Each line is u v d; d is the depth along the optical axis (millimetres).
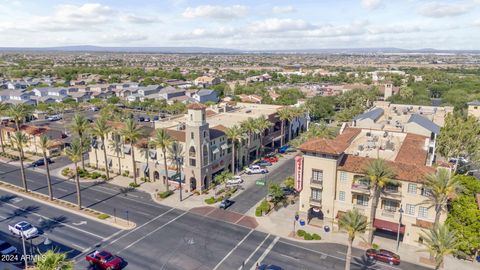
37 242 57844
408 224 57125
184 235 60875
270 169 97250
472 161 86938
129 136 81125
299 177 63562
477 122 94250
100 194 79250
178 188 82875
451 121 90625
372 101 170625
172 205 73500
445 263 52781
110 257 51531
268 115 112750
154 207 72500
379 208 58906
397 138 79000
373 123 89750
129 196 78250
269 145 121375
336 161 59938
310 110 152500
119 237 60000
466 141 86188
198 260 53312
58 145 110062
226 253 55312
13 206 72438
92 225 64312
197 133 77562
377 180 54062
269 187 75000
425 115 109312
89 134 90812
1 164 100312
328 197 61906
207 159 81625
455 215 55250
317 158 61438
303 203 64125
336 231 61875
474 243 51656
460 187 51531
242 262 52781
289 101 165625
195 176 80000
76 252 55188
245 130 94312
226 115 113500
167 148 80750
